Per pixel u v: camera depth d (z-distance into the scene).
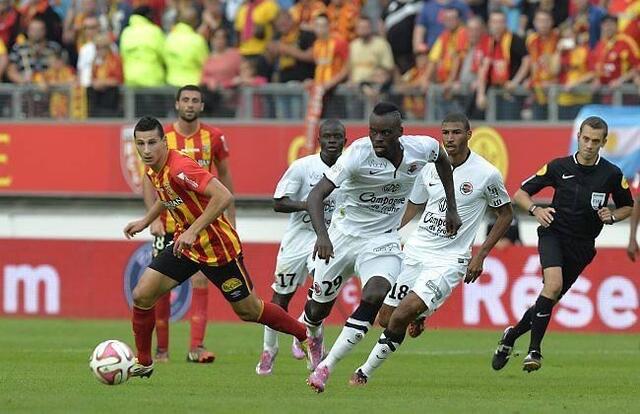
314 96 71.62
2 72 77.69
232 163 73.19
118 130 74.69
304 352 39.19
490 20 70.00
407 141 34.25
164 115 74.25
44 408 29.58
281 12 74.81
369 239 35.44
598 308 60.66
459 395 34.44
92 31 76.94
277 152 72.62
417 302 34.91
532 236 70.94
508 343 40.09
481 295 61.69
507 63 69.38
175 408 29.88
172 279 34.62
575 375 41.25
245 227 73.75
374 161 33.97
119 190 74.94
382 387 36.28
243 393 33.78
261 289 64.56
